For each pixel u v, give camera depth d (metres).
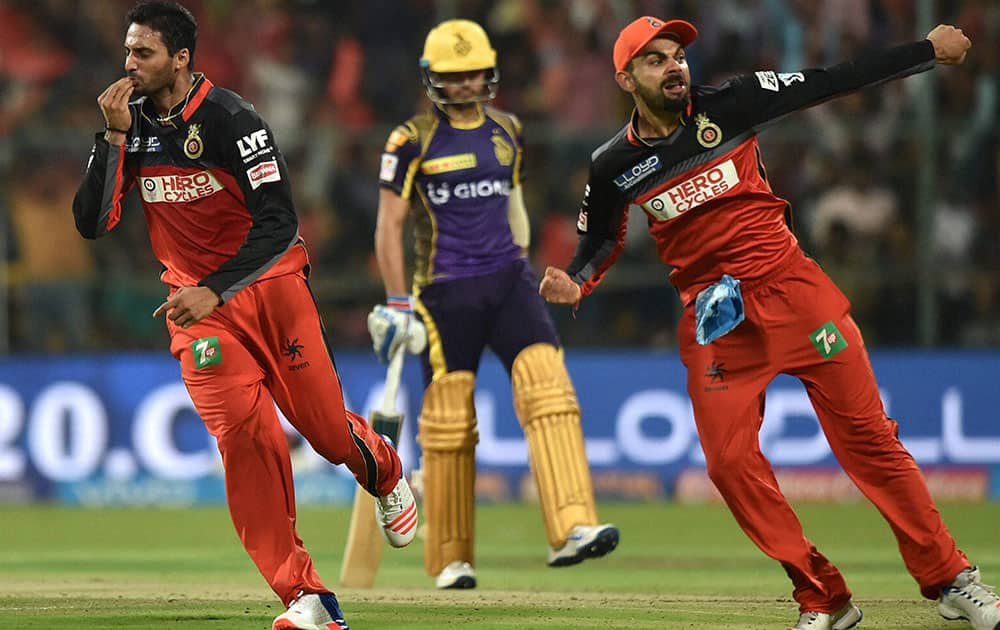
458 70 25.80
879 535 36.94
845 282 45.88
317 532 38.38
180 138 17.31
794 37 50.53
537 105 50.44
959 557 18.61
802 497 44.31
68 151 45.34
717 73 50.34
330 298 45.81
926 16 48.81
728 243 18.45
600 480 45.19
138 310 46.03
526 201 46.16
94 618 19.23
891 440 18.53
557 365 26.58
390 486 19.09
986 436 44.75
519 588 25.75
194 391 17.52
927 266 45.56
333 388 18.08
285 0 51.38
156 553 33.53
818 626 18.27
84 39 49.91
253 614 19.72
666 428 45.19
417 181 26.48
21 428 45.38
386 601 21.95
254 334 17.61
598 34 51.00
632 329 45.81
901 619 19.64
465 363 26.89
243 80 50.84
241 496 17.44
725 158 18.38
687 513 42.31
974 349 45.09
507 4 50.84
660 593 24.12
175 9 17.25
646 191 18.64
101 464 45.34
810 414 44.44
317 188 46.31
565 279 18.97
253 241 16.83
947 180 46.34
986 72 48.06
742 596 23.42
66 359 45.44
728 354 18.48
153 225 18.08
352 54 51.16
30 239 45.12
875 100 48.00
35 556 32.88
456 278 26.56
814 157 46.62
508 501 44.91
